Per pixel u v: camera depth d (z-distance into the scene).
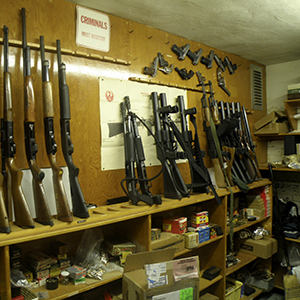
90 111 2.04
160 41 2.57
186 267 1.45
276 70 3.88
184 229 2.26
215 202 2.59
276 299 3.10
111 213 1.73
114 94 2.17
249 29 2.62
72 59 1.96
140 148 2.06
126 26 2.30
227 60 3.27
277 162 3.47
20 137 1.71
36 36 1.80
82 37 2.02
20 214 1.43
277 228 3.29
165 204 2.02
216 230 2.49
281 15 2.34
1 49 1.65
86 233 1.92
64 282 1.62
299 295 2.85
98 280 1.68
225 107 3.16
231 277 2.98
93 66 2.07
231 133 2.96
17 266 1.56
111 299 1.85
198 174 2.38
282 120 3.65
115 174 2.16
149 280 1.35
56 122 1.87
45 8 1.85
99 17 2.12
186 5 2.12
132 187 1.98
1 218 1.34
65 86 1.68
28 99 1.54
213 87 3.12
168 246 2.08
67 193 1.87
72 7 1.98
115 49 2.21
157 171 2.45
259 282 3.06
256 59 3.64
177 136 2.27
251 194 3.21
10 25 1.69
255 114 3.75
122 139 2.20
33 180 1.53
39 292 1.51
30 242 1.75
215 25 2.51
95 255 1.86
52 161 1.60
